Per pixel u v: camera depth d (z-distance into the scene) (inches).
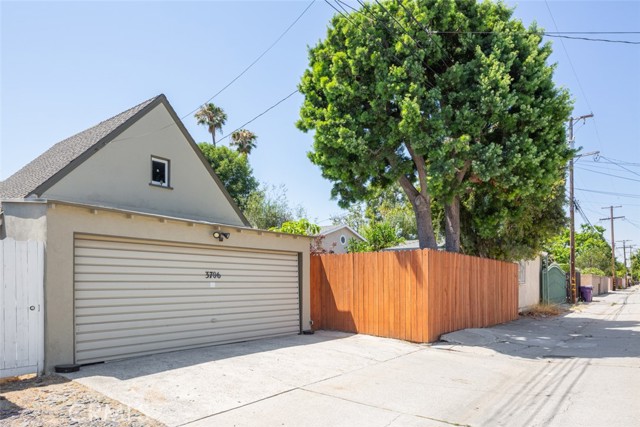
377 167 483.8
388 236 816.3
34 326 255.9
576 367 322.3
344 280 468.4
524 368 319.0
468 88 458.0
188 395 232.8
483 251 622.5
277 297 441.7
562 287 1037.2
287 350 358.0
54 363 263.4
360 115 467.5
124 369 278.1
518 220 587.5
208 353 337.7
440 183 436.1
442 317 421.4
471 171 495.8
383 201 1553.9
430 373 298.8
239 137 1501.0
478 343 404.2
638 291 1974.7
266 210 1270.9
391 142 463.8
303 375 282.8
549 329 530.0
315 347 373.7
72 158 411.2
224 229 384.2
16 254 251.6
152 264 333.4
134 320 317.7
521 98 442.6
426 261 402.0
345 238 1248.8
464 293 473.7
